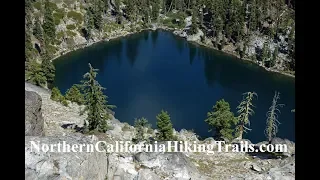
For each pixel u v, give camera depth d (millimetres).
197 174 28812
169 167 27297
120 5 175625
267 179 27891
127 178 24078
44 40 129750
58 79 110875
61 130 42281
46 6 141250
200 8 177875
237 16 151500
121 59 131750
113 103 92188
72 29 146750
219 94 101750
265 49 132875
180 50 145125
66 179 17547
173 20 177500
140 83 107625
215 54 143625
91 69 41938
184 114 86812
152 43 152875
